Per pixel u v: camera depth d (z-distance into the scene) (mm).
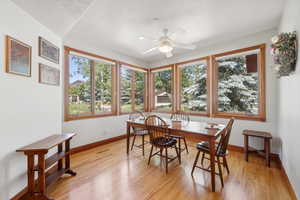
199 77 3859
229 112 3307
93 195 1691
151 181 1974
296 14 1527
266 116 2721
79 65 3201
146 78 4965
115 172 2213
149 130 2535
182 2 1918
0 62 1446
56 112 2340
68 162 2125
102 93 3680
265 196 1667
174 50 3857
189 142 3738
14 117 1590
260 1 1907
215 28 2643
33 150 1541
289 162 1833
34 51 1880
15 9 1600
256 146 2820
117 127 3963
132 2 1908
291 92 1750
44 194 1571
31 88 1825
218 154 1909
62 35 2432
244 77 3104
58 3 1636
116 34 2885
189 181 1974
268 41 2709
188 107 4090
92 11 2102
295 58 1573
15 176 1585
